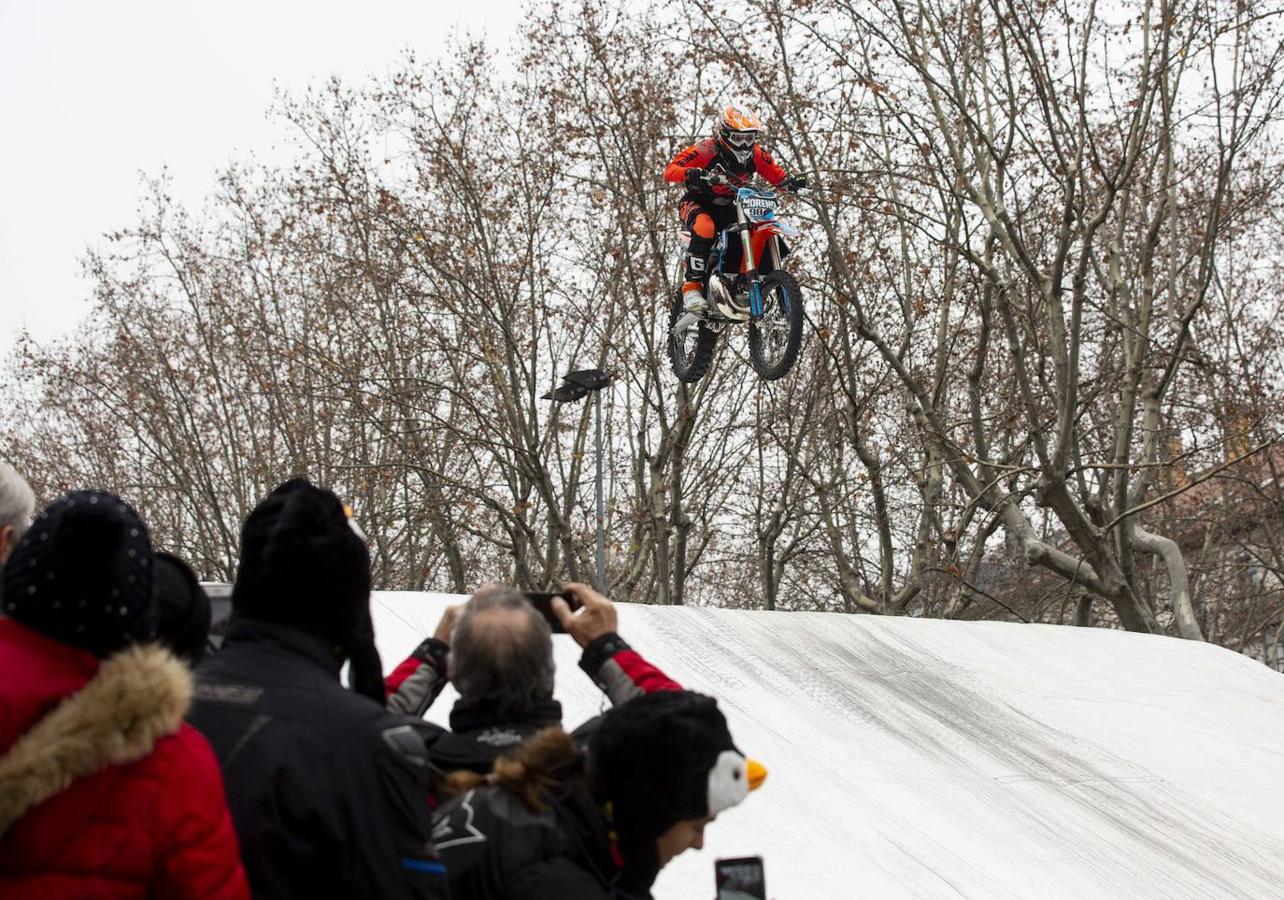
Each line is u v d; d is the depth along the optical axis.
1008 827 5.48
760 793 5.15
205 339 30.89
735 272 11.07
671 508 25.55
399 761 2.46
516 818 2.56
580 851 2.58
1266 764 6.98
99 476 33.28
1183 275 24.69
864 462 22.27
